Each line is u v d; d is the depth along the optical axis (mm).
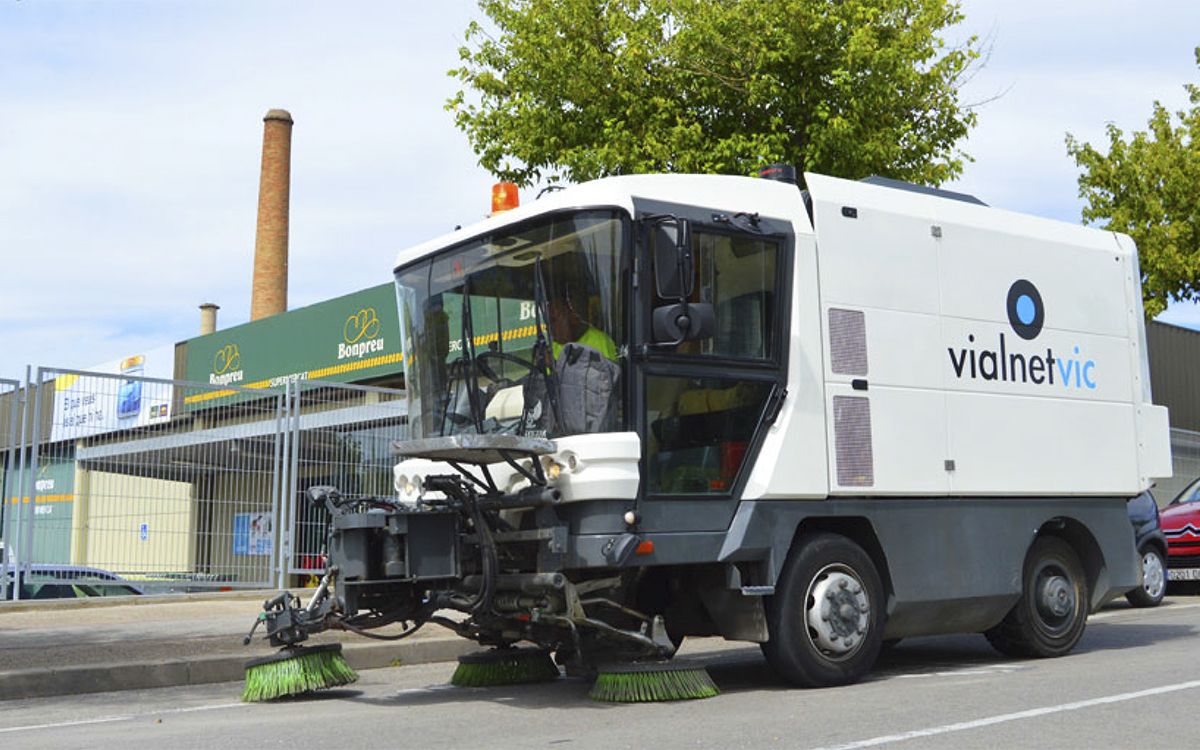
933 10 15391
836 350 7770
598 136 15328
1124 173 25391
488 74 15977
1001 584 8500
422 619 7617
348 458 14352
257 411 13703
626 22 15367
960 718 6172
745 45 14859
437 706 7070
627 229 6930
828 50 14812
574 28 15609
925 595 8031
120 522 12656
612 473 6668
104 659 8898
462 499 7023
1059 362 9141
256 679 7512
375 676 9000
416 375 8102
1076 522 9250
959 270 8602
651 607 7953
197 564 13141
